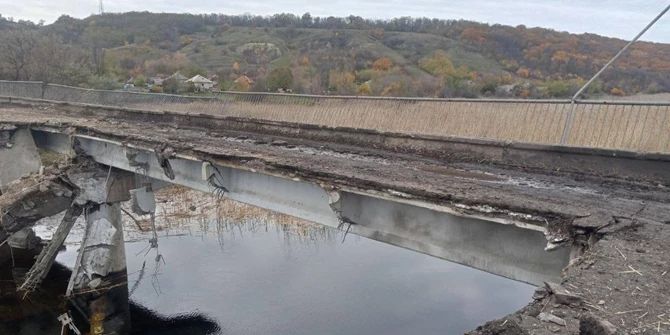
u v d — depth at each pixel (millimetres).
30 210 17812
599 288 4777
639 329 4000
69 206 18797
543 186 9258
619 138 10273
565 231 6770
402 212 9000
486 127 12797
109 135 16266
